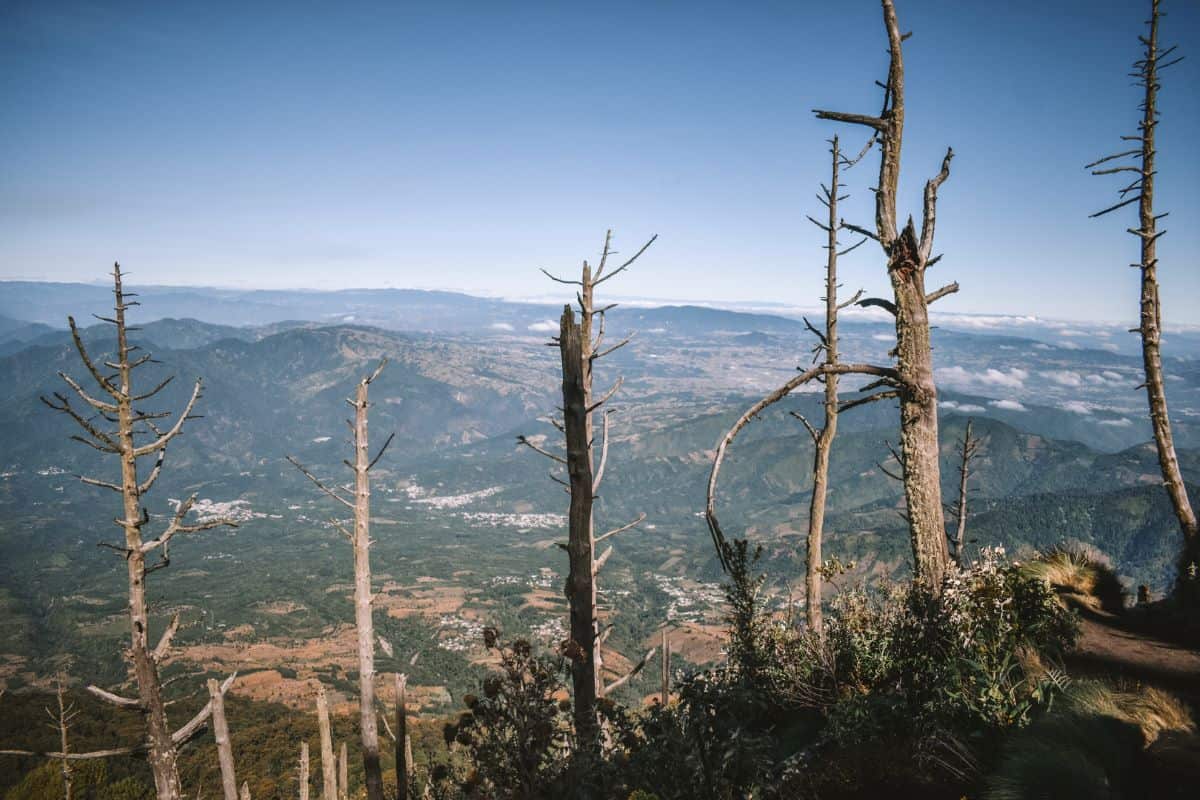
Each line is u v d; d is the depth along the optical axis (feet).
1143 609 22.36
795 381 18.35
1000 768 12.04
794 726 18.01
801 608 31.42
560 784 14.35
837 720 15.65
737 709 16.97
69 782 52.75
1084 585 24.97
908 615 18.17
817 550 36.24
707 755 14.74
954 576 18.01
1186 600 21.47
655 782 14.67
